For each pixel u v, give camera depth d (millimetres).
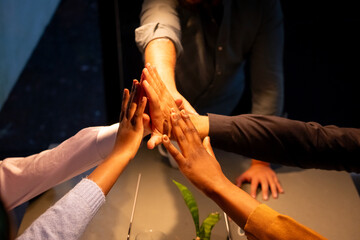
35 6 2281
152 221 1066
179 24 1187
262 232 712
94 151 911
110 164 762
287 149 905
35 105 2480
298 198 1165
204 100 1474
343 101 2012
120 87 1897
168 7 1198
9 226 447
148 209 1108
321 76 1966
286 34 1888
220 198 756
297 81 1998
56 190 1180
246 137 910
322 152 897
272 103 1397
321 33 1862
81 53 2506
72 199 673
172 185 1203
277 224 703
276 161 937
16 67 2291
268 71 1378
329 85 1984
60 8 2453
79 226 657
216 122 928
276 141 903
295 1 1797
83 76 2531
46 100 2486
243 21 1273
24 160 970
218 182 766
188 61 1341
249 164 1312
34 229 635
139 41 1135
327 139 894
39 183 947
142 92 873
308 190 1196
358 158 890
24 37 2270
